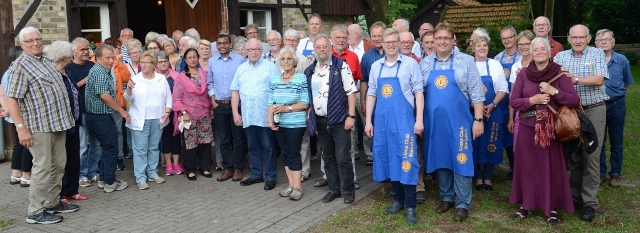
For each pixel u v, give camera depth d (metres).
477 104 5.05
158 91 6.63
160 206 5.81
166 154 7.14
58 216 5.34
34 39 5.02
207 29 11.37
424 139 5.29
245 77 6.32
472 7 17.36
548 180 5.01
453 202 5.52
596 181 5.19
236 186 6.57
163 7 15.03
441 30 4.99
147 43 7.81
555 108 4.92
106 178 6.35
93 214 5.55
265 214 5.50
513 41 6.35
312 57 6.56
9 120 6.72
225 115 6.75
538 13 22.70
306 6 12.80
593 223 5.16
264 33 12.23
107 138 6.27
